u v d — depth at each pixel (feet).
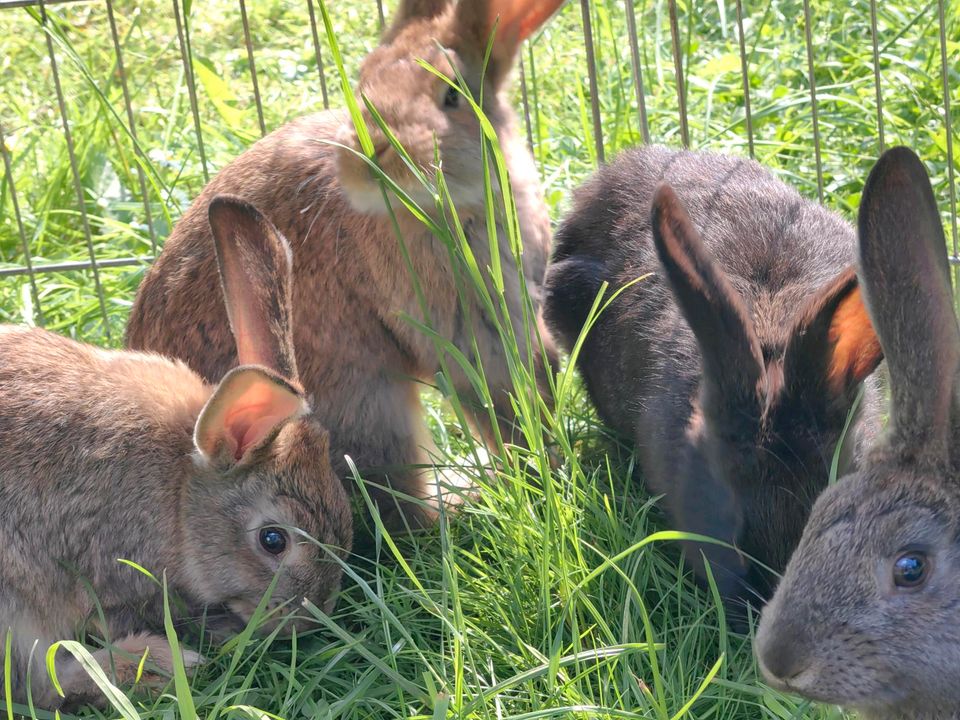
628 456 3.69
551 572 3.28
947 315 2.71
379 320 3.64
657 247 3.10
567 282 3.84
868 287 2.73
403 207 3.44
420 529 3.60
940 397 2.72
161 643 3.29
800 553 2.76
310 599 3.26
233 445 3.25
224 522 3.27
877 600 2.70
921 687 2.72
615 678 3.11
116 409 3.30
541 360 3.70
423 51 3.44
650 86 4.81
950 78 4.66
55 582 3.25
